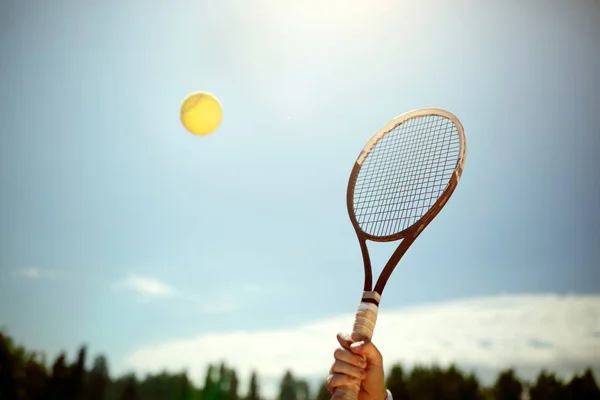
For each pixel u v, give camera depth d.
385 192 2.04
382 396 1.36
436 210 1.72
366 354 1.35
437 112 1.93
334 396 1.31
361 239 1.89
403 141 2.11
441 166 1.94
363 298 1.53
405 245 1.71
